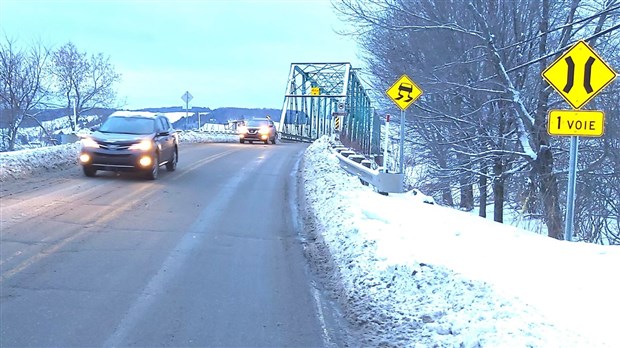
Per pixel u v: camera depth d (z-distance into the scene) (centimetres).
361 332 531
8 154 1452
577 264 734
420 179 2586
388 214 988
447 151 2156
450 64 1767
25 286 601
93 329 497
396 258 707
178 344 476
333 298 632
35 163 1479
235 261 752
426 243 799
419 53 1967
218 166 1912
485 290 593
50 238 800
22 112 2939
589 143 1853
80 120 3384
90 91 3456
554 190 1633
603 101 1702
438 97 2012
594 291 612
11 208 981
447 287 612
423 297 598
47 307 544
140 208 1070
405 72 1989
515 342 460
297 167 2014
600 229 1820
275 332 517
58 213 969
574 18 1630
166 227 927
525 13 1734
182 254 767
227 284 652
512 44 1686
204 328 515
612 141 1756
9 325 496
